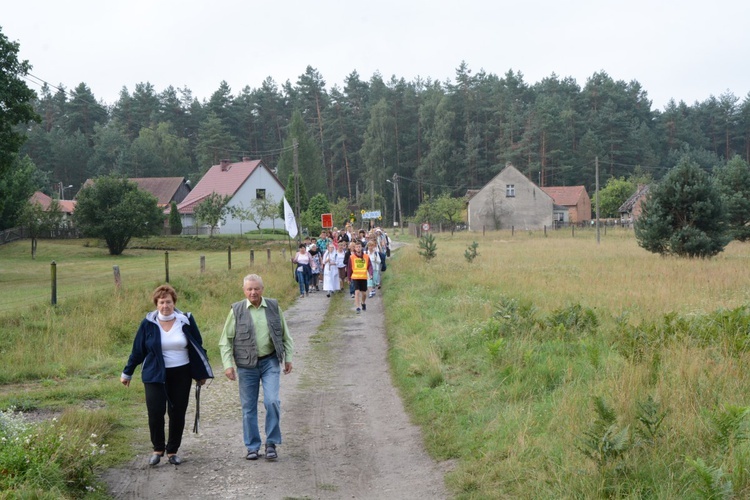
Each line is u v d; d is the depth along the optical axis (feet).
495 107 350.84
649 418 19.61
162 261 151.02
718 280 62.03
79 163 369.09
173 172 371.76
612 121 347.97
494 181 273.54
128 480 21.89
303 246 77.41
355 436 27.04
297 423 28.86
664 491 16.69
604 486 17.48
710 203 103.14
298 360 42.57
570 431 21.18
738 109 385.91
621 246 139.03
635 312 43.60
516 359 31.68
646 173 336.29
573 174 337.93
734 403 21.45
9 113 96.78
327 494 21.04
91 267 135.74
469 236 216.95
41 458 19.89
